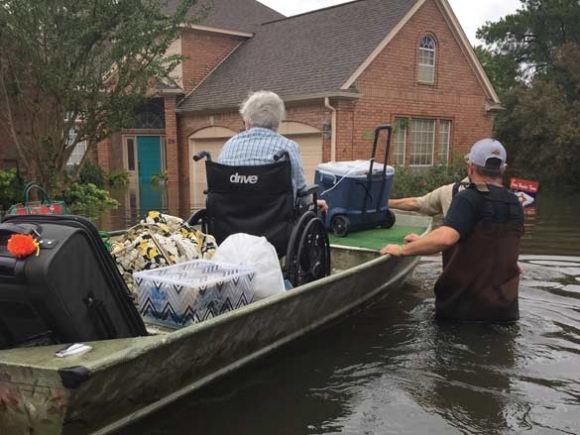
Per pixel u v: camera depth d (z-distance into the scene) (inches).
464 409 99.4
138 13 388.2
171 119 667.4
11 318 85.0
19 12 348.8
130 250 121.2
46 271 78.8
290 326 122.4
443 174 544.1
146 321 110.6
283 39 651.5
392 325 143.3
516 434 91.1
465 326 141.7
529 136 724.7
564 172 709.9
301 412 98.5
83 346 81.4
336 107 503.2
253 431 91.9
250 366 113.6
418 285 186.7
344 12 613.6
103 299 88.9
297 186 143.1
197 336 91.3
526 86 829.2
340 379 111.5
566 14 1024.9
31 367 74.0
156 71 406.3
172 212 403.5
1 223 89.3
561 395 104.5
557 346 128.0
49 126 391.2
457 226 136.0
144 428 90.8
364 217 226.7
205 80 679.1
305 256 141.9
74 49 374.0
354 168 219.9
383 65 530.9
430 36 569.0
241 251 122.2
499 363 118.6
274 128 144.3
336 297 137.2
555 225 348.2
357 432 91.9
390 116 542.9
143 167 740.7
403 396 104.3
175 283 104.4
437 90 583.2
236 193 137.6
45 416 76.4
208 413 97.3
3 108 390.3
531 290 177.6
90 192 457.4
